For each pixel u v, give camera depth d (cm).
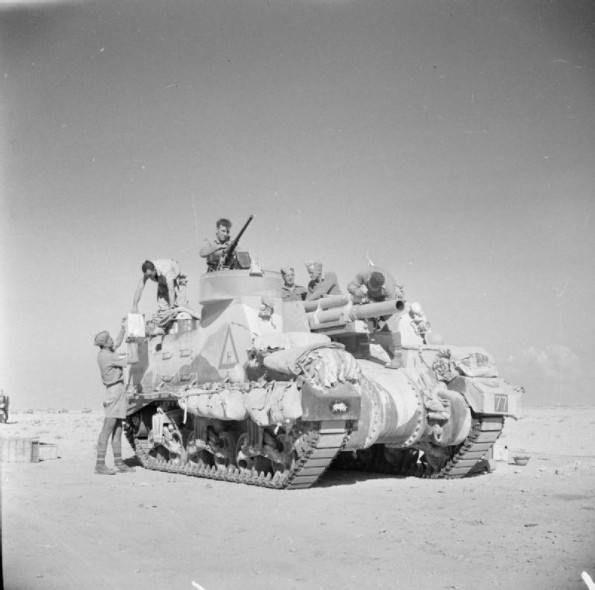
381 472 1554
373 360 1433
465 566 704
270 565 712
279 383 1225
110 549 782
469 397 1328
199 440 1462
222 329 1461
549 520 927
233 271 1462
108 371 1541
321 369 1152
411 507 1041
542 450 1972
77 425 3419
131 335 1634
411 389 1315
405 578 665
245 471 1349
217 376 1451
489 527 886
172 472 1577
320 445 1166
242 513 999
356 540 820
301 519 952
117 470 1564
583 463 1638
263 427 1284
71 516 977
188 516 977
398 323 1445
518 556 738
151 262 1705
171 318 1678
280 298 1462
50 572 690
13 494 1189
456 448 1380
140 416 1728
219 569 700
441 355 1377
